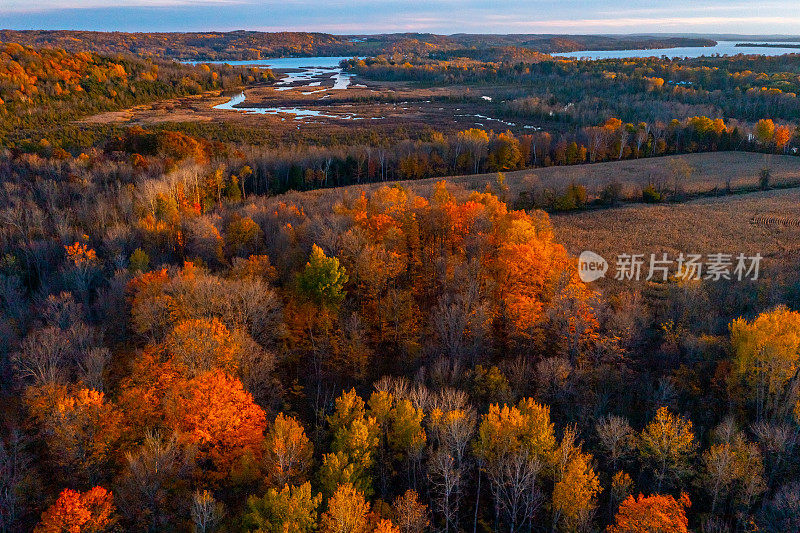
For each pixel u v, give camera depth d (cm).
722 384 5625
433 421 4606
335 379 6053
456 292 6762
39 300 6744
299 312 6456
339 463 4184
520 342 6291
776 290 7019
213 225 8369
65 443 4141
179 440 4075
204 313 5669
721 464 4250
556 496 4159
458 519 4391
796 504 3894
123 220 8669
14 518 3875
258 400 5128
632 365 6041
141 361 5091
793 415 4922
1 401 5062
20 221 8069
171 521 3888
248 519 3741
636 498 4656
